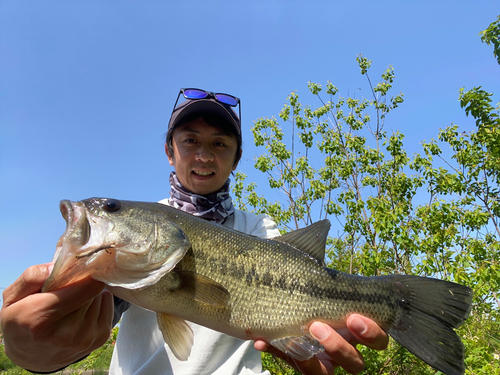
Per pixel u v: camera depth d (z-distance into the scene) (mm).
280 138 2369
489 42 1584
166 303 468
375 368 1121
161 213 492
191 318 478
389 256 1767
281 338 496
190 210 740
